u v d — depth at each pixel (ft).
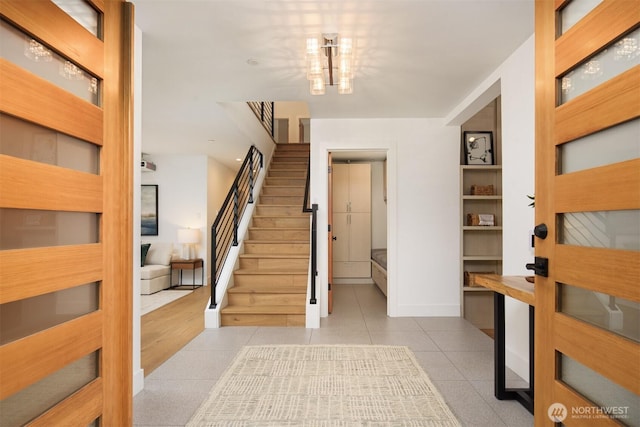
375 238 21.65
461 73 9.84
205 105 12.63
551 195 4.80
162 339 11.30
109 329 4.92
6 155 3.41
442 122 14.10
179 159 22.40
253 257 15.34
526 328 8.29
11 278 3.41
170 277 21.48
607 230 3.95
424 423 6.42
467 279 14.33
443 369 8.84
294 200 19.89
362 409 6.91
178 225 22.36
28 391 3.68
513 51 8.64
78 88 4.47
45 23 3.85
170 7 6.78
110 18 5.05
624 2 3.63
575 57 4.35
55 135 4.07
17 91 3.49
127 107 5.35
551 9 4.80
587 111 4.16
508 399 7.30
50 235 4.00
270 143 23.54
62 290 4.17
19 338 3.54
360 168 21.18
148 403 7.21
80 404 4.35
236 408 6.97
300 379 8.24
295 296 13.57
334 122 14.23
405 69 9.57
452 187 14.08
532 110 8.03
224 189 26.13
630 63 3.64
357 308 15.26
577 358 4.29
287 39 8.02
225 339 11.25
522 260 8.48
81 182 4.41
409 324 12.82
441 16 7.11
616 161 3.83
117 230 5.14
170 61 9.11
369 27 7.51
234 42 8.14
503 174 9.30
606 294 3.89
